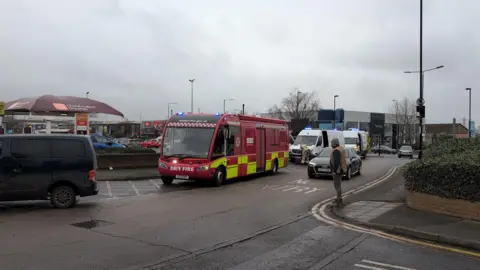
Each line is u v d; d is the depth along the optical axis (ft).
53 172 34.81
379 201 39.06
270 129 71.41
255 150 64.75
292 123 189.16
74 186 35.55
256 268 19.06
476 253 22.11
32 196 34.27
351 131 131.23
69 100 67.46
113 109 72.08
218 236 25.39
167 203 38.27
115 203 38.06
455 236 24.32
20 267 18.65
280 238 25.18
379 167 93.15
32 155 34.50
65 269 18.44
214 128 53.26
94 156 36.65
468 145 43.68
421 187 33.17
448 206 31.01
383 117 263.90
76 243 23.17
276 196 44.09
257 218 31.53
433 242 24.45
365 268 19.24
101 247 22.36
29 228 27.09
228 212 33.88
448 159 32.37
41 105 63.57
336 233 26.66
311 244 23.72
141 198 41.50
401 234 26.48
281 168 82.53
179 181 58.49
